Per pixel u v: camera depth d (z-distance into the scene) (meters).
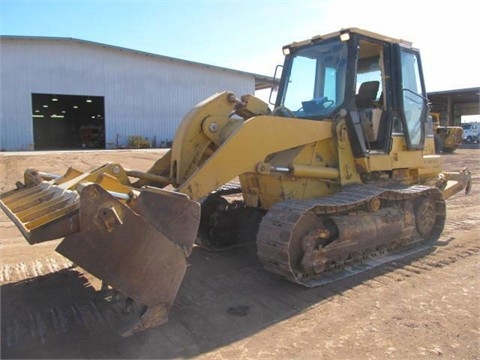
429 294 4.40
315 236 4.59
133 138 30.88
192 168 4.75
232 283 4.74
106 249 3.23
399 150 6.11
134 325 3.26
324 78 5.83
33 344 3.41
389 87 5.95
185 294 4.43
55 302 4.20
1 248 6.02
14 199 4.50
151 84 31.62
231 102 4.96
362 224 5.12
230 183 6.62
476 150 30.84
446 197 7.42
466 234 6.90
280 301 4.24
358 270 5.04
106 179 4.02
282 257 4.33
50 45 28.00
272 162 5.15
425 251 5.90
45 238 3.10
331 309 4.05
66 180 4.78
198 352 3.29
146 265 3.34
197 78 33.19
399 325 3.72
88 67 29.33
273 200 5.43
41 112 43.34
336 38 5.70
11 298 4.30
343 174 5.48
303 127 5.05
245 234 6.24
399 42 6.04
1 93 27.03
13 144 27.44
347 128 5.46
